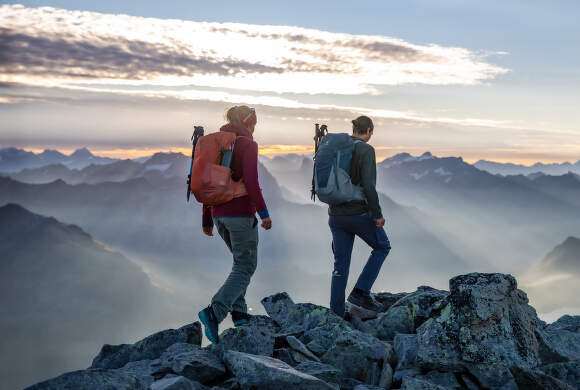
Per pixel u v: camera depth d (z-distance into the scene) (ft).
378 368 15.48
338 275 20.65
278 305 21.59
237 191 16.99
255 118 18.11
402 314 19.38
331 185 19.45
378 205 19.27
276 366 13.52
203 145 16.92
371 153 19.35
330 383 14.11
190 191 17.60
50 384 10.95
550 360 16.08
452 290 15.47
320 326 18.31
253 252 17.74
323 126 21.29
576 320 20.98
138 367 15.26
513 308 15.51
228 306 17.08
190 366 14.29
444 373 14.55
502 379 13.76
